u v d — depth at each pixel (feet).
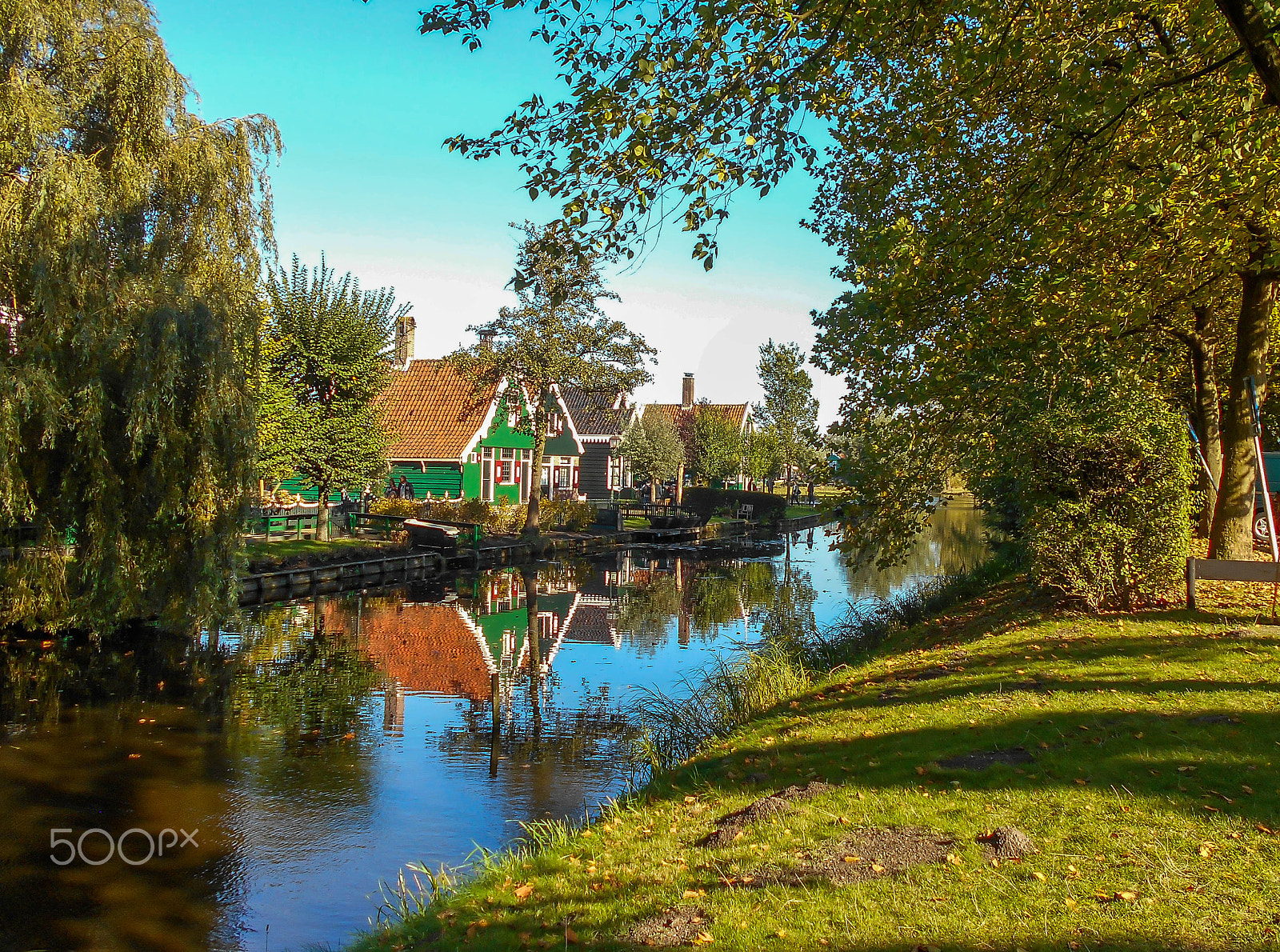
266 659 53.62
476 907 18.78
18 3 45.37
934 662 34.06
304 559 85.35
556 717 41.93
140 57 49.01
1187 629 32.63
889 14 29.91
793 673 38.81
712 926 15.42
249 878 25.05
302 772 33.81
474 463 142.92
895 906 15.17
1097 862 15.89
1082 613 38.27
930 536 149.89
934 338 40.65
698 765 27.14
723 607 76.43
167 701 43.52
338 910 23.20
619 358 118.11
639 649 58.49
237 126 53.72
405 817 29.58
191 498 51.78
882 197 39.29
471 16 25.63
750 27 26.96
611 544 132.77
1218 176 35.53
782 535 160.86
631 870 18.97
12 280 45.62
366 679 49.08
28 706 41.83
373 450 103.14
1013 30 36.37
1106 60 35.32
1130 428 37.65
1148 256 42.45
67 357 47.52
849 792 20.92
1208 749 20.29
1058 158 35.76
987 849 16.96
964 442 42.11
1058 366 37.88
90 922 22.38
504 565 108.68
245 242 53.98
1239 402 44.80
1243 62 33.19
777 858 17.95
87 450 49.08
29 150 45.52
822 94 27.61
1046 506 39.27
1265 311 44.06
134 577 51.26
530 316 115.24
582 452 183.11
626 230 27.37
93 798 30.60
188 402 51.72
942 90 39.19
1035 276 37.17
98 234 46.88
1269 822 16.56
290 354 98.63
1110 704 24.56
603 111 25.44
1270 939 12.94
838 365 44.11
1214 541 45.73
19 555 50.19
